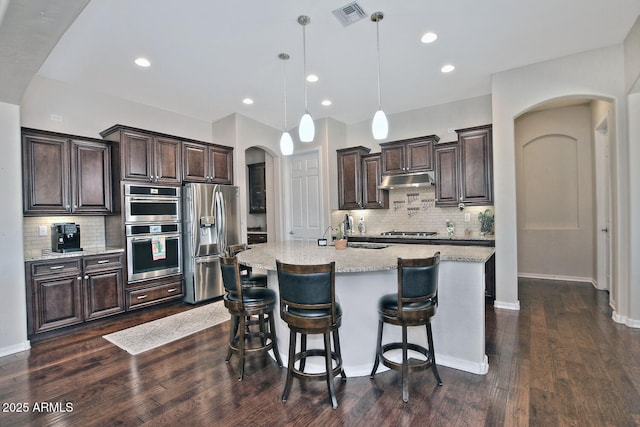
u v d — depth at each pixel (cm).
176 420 196
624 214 336
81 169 372
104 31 287
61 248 352
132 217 396
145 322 371
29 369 261
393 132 555
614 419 187
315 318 206
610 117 356
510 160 391
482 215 465
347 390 227
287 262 244
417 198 536
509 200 392
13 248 297
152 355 285
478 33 308
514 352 276
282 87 425
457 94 469
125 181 393
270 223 647
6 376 251
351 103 498
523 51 345
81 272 352
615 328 323
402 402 211
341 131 601
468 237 446
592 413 193
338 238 362
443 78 412
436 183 485
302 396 221
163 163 433
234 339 277
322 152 568
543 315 366
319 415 199
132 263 395
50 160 349
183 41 308
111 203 397
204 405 211
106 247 404
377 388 229
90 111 411
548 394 214
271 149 599
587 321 344
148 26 281
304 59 332
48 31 207
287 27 291
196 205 447
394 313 220
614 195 352
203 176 481
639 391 214
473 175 451
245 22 281
